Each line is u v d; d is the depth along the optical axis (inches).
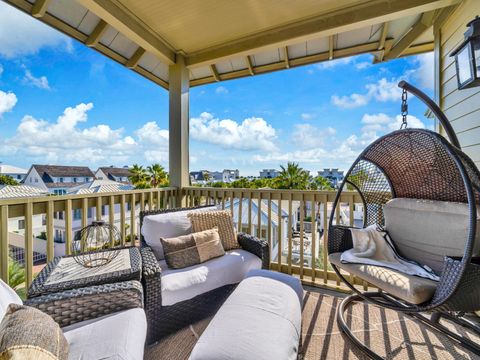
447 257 55.2
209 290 75.5
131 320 48.2
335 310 85.7
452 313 68.9
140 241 94.5
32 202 75.1
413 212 81.7
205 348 40.4
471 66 69.3
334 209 92.0
